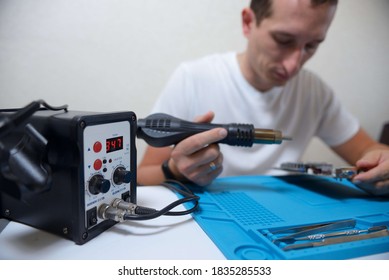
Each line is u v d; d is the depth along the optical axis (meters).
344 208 0.43
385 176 0.46
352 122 0.98
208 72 0.90
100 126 0.31
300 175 0.63
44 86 0.93
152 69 1.00
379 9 1.17
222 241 0.31
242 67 0.89
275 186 0.54
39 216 0.32
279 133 0.46
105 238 0.31
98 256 0.28
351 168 0.50
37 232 0.32
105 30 0.93
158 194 0.46
